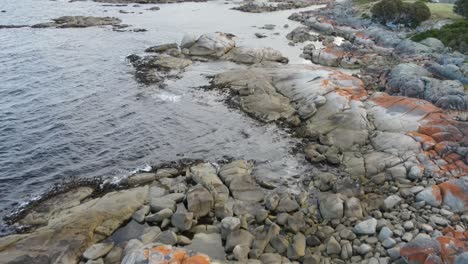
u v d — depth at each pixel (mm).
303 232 22312
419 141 29078
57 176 28797
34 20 75062
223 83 44188
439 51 47469
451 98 33281
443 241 19359
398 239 20703
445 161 27125
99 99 41312
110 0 98812
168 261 18391
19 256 20328
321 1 102875
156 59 52219
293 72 43469
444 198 23422
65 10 86062
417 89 36094
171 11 88312
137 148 32531
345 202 23625
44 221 23734
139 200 25047
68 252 20766
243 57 52188
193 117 37500
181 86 44406
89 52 56250
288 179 28031
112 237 22734
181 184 26891
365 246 20516
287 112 36812
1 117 37188
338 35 66125
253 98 39594
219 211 23984
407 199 24172
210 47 54188
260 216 23312
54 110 38812
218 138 33906
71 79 46344
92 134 34656
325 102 36344
